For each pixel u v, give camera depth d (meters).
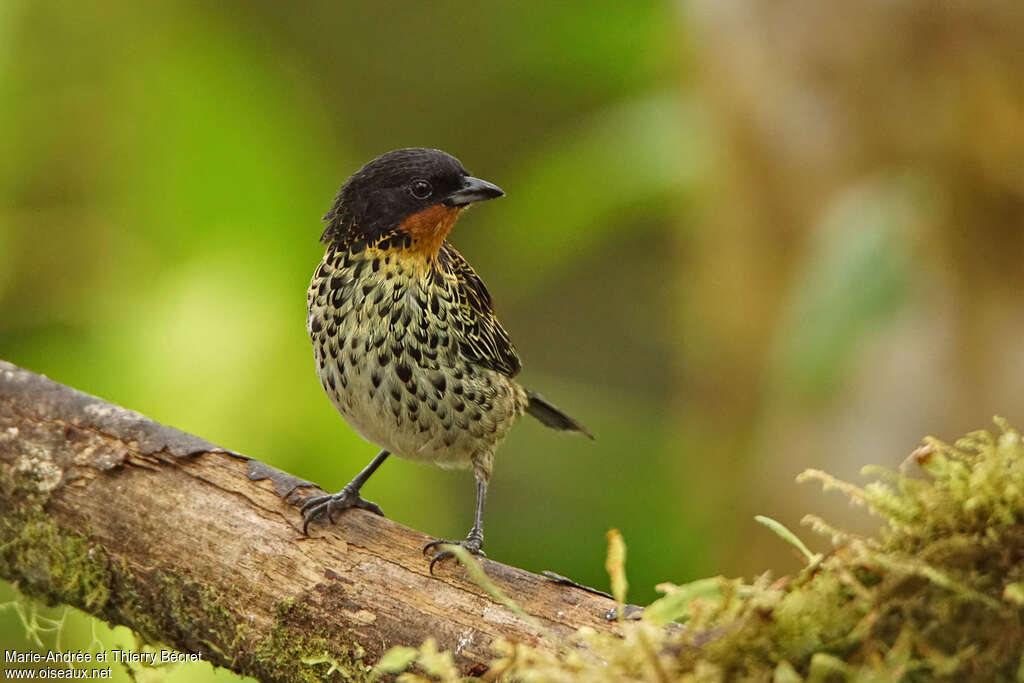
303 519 6.62
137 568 6.76
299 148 12.62
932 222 10.62
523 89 16.83
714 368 12.93
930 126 10.68
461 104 16.97
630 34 14.12
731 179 12.26
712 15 11.97
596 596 6.06
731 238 12.47
